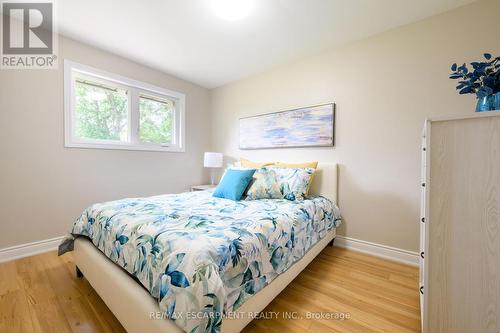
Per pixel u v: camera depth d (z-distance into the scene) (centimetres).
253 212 152
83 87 241
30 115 201
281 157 283
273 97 291
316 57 252
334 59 238
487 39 165
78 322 120
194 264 83
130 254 111
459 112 175
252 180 219
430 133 99
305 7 176
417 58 192
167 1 170
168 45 235
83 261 149
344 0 168
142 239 108
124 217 133
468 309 93
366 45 218
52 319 122
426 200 100
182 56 259
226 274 91
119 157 262
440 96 183
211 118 373
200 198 204
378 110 212
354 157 226
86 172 236
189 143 341
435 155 99
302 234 158
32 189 204
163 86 304
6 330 114
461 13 174
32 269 176
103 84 253
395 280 167
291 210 163
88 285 155
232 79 330
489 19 164
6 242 192
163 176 307
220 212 150
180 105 327
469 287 92
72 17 190
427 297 101
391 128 205
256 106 310
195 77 322
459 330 94
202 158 361
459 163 94
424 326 101
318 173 242
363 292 151
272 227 127
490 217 88
